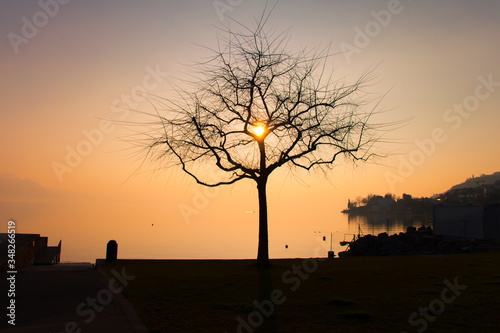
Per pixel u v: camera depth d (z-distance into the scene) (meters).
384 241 41.28
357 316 9.44
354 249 42.09
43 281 14.72
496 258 21.44
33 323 9.05
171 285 13.85
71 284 14.06
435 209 40.09
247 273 17.05
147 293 12.44
